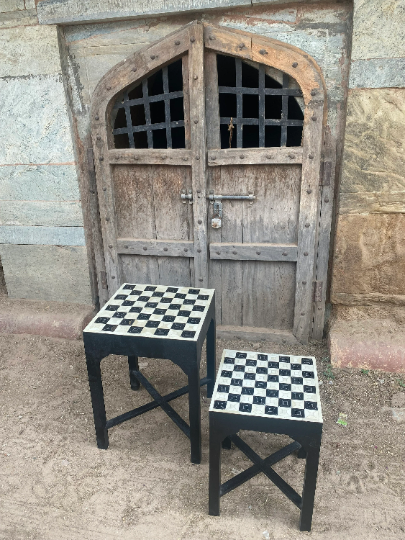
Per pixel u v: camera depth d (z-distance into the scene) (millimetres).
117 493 2314
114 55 3100
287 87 2936
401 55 2666
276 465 2459
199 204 3234
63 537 2098
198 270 3445
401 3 2568
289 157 3010
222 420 1978
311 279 3297
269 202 3195
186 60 2928
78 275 3717
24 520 2184
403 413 2793
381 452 2529
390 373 3094
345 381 3049
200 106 2973
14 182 3512
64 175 3408
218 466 2059
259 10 2828
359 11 2625
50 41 3072
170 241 3420
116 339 2275
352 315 3381
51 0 2959
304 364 2332
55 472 2445
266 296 3465
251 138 5168
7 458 2541
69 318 3674
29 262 3770
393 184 2943
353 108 2822
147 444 2627
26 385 3158
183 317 2445
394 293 3244
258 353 2439
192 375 2268
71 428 2760
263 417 1930
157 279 3602
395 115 2793
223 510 2207
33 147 3375
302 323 3422
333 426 2715
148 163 3219
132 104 3172
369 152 2900
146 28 2992
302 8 2779
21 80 3211
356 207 3041
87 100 3254
